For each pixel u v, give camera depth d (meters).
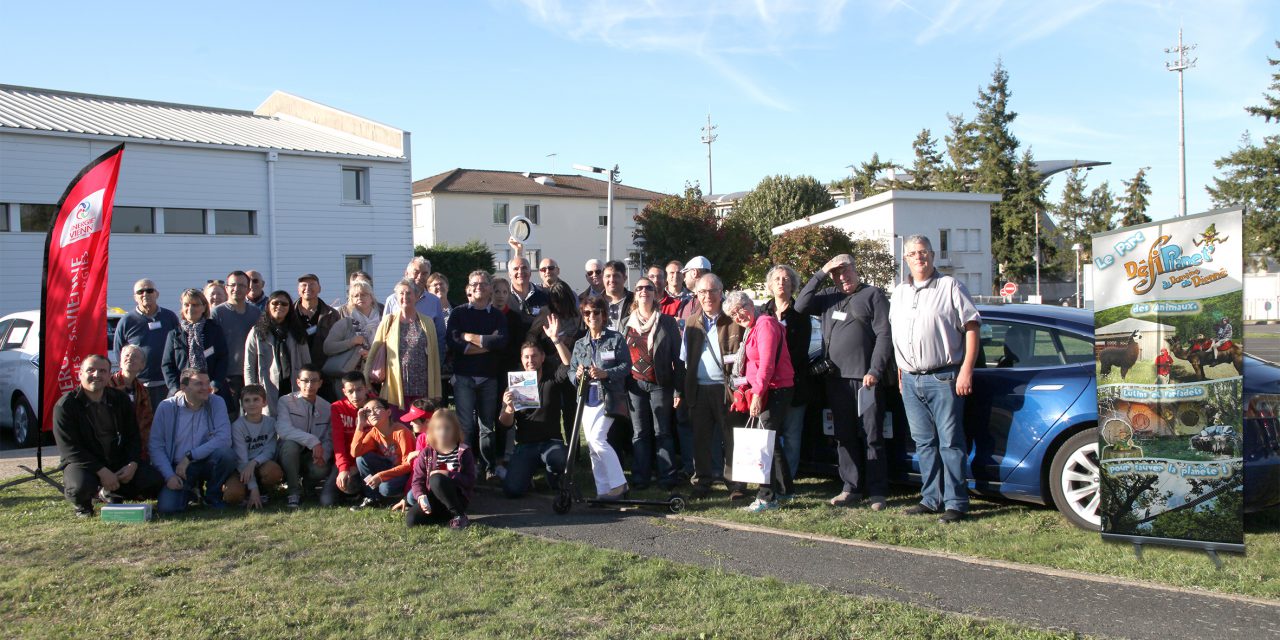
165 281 23.62
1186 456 5.00
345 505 6.62
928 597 4.38
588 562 4.99
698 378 6.74
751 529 5.76
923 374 5.89
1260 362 5.74
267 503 6.70
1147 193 58.22
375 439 6.55
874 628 3.96
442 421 5.95
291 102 32.47
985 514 6.02
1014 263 55.22
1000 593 4.43
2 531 5.83
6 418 10.34
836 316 6.34
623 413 6.67
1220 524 4.91
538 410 6.88
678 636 3.88
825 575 4.75
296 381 7.15
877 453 6.24
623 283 8.20
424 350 7.15
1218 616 4.09
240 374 7.78
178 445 6.48
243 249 25.25
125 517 6.08
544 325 7.35
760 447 6.11
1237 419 4.88
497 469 7.34
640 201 55.91
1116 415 5.18
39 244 21.45
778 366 6.24
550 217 51.81
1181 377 5.00
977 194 49.31
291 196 26.30
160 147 23.45
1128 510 5.15
